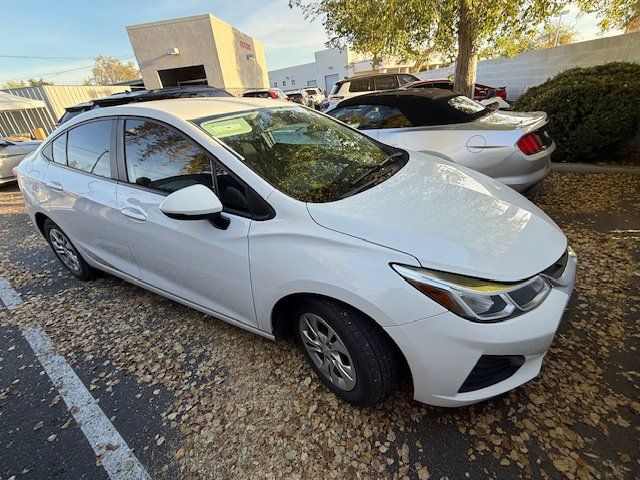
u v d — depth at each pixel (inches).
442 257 59.6
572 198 165.6
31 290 135.5
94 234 109.8
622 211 147.3
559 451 62.4
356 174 84.1
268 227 70.5
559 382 74.9
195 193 70.3
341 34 338.3
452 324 57.3
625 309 92.7
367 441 67.4
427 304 57.8
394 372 66.8
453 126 151.4
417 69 855.1
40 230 137.9
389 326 59.9
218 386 83.0
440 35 267.3
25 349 103.3
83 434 75.0
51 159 120.7
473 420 69.1
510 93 514.3
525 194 175.3
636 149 215.0
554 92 210.5
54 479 66.8
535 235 68.9
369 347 64.1
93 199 102.2
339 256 62.9
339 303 65.6
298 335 79.6
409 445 65.9
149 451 70.0
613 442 63.0
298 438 69.4
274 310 75.9
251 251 72.5
